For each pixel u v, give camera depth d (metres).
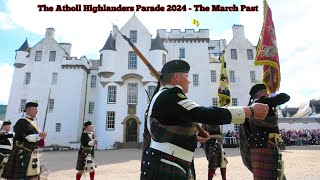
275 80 4.14
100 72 30.27
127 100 29.73
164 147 1.96
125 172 10.57
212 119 1.79
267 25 4.22
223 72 7.68
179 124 1.95
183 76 2.21
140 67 30.22
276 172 3.75
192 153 2.03
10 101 33.44
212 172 6.85
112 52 30.34
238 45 34.94
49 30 35.69
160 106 1.96
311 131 32.94
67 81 33.91
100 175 9.86
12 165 5.04
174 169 1.91
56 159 17.36
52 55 34.88
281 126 36.12
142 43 30.70
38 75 34.22
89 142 7.58
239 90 33.59
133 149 26.55
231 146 26.92
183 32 32.53
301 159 13.62
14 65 34.34
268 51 4.14
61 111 33.09
